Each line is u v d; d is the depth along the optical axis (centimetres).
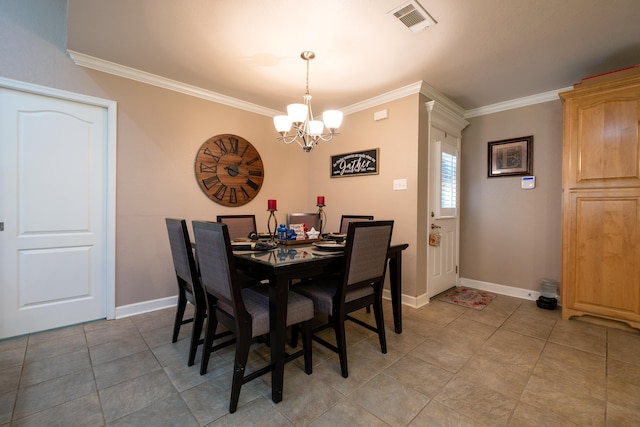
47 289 236
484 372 181
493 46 227
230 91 316
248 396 158
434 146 328
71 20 196
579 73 272
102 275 261
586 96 250
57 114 238
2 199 219
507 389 164
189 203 306
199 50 234
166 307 291
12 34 216
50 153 236
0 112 216
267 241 243
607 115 241
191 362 186
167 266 291
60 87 234
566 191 262
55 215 239
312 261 165
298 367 186
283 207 396
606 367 186
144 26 203
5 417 139
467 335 233
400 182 313
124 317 265
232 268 143
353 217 312
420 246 305
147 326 246
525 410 147
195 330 186
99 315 259
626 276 236
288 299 174
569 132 259
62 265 243
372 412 146
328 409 148
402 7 183
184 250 187
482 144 363
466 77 281
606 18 192
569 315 263
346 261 171
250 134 358
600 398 156
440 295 338
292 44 225
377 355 202
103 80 253
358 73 273
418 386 167
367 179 346
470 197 374
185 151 303
